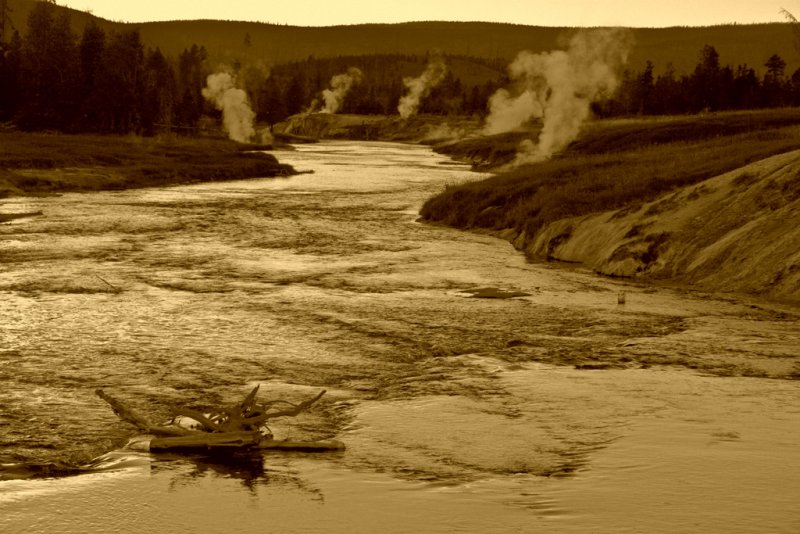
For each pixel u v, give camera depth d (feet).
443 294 122.72
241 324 102.06
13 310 107.24
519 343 94.43
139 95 529.45
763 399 73.15
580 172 216.54
